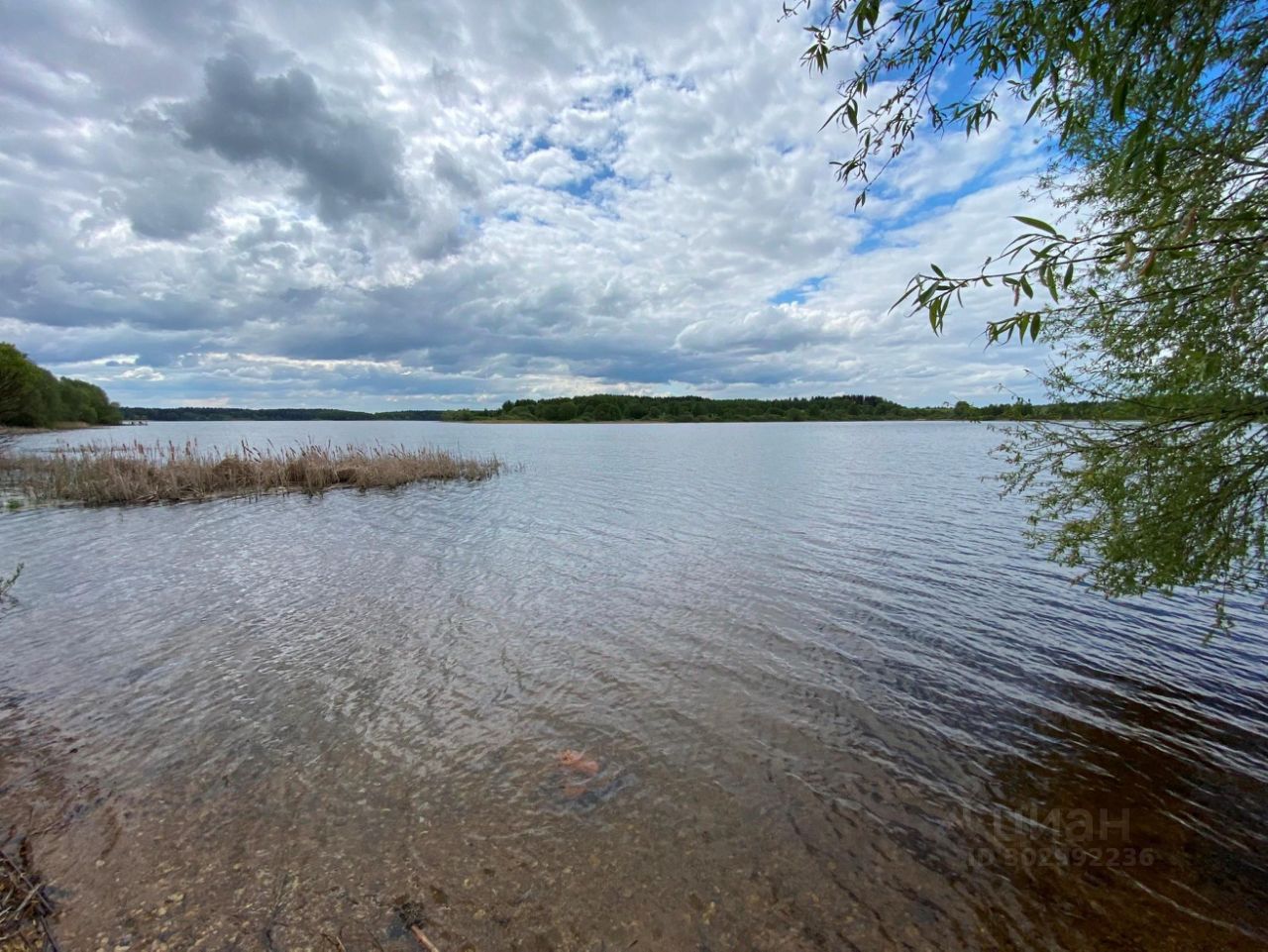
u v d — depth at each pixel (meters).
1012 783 5.17
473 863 4.21
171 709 6.37
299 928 3.66
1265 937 3.61
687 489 25.02
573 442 66.62
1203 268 4.09
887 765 5.43
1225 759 5.51
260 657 7.76
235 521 18.05
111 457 26.48
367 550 14.10
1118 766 5.40
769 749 5.67
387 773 5.26
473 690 6.83
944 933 3.67
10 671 7.29
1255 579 5.93
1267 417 4.49
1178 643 8.08
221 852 4.29
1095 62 2.74
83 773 5.22
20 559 13.16
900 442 63.59
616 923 3.73
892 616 9.22
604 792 5.02
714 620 9.11
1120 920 3.74
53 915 3.71
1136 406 5.43
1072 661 7.58
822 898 3.94
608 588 10.85
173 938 3.56
